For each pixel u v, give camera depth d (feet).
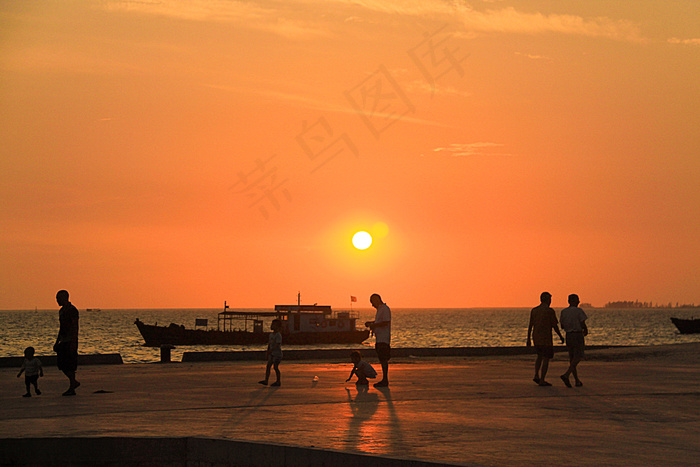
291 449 36.73
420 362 120.67
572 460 34.45
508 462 33.94
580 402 58.70
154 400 59.93
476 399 60.85
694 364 110.42
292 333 386.73
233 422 46.75
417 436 41.22
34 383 65.21
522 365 111.14
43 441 40.29
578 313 73.15
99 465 40.22
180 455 40.37
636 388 71.15
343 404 57.06
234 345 408.87
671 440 40.24
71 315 65.05
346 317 403.13
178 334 417.28
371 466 34.22
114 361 114.93
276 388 71.46
